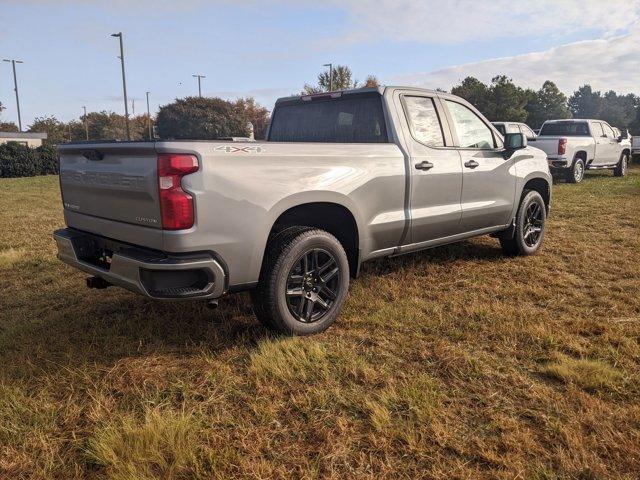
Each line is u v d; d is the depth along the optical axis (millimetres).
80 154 3688
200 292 3139
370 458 2391
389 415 2686
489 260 5762
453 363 3240
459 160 4844
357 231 4004
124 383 3111
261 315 3580
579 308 4188
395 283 4887
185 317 4133
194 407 2820
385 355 3391
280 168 3414
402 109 4449
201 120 46562
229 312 4223
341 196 3781
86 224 3758
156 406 2824
